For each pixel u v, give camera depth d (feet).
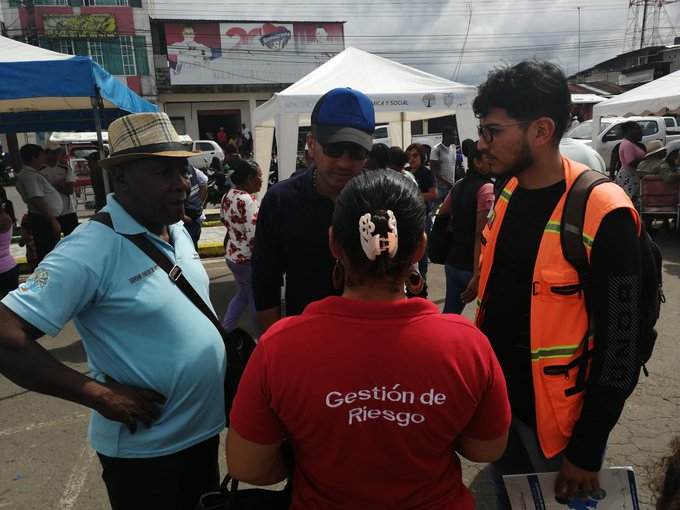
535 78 4.67
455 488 3.83
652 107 27.02
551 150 4.95
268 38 106.42
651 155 27.81
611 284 4.51
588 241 4.61
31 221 21.07
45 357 4.37
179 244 5.51
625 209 4.52
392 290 3.55
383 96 18.04
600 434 4.61
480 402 3.64
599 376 4.62
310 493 3.69
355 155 6.08
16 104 23.02
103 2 95.30
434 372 3.35
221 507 4.20
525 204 5.16
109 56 97.55
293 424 3.46
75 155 59.16
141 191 4.93
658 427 10.11
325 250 6.50
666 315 16.02
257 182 14.07
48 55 15.60
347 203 3.52
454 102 18.85
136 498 5.09
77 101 23.45
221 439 10.41
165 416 4.99
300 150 56.44
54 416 11.25
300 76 110.11
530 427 5.31
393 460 3.46
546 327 4.90
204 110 107.14
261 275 6.88
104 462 5.10
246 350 5.80
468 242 10.97
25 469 9.43
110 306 4.75
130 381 4.85
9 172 70.08
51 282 4.38
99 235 4.73
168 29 100.73
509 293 5.31
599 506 4.77
